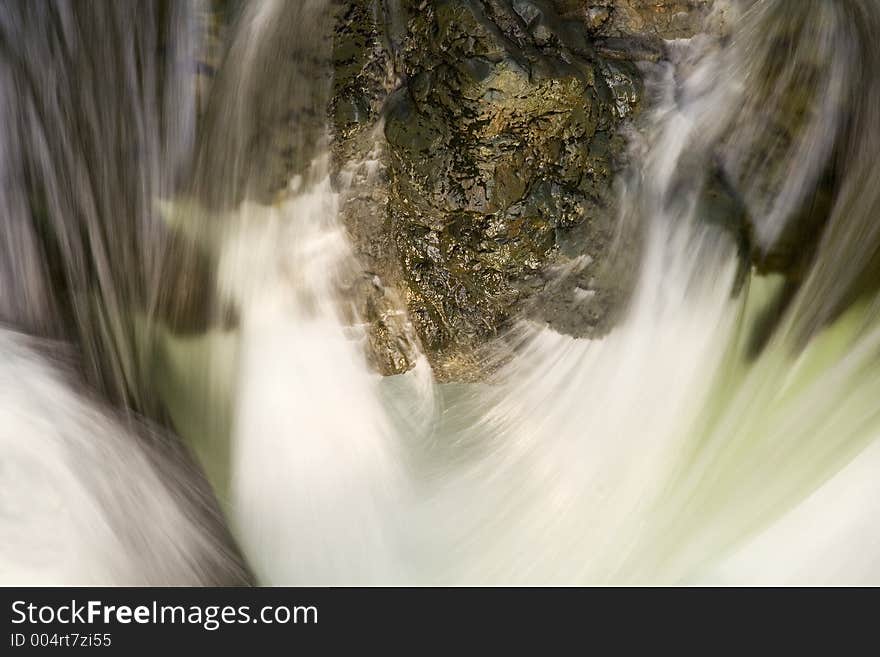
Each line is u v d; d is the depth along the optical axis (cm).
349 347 441
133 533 415
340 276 429
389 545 443
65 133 439
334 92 398
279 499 450
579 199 392
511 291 404
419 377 446
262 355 448
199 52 416
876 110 432
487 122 362
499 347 421
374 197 409
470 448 450
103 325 455
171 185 434
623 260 413
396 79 389
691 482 432
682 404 434
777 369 434
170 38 419
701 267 425
